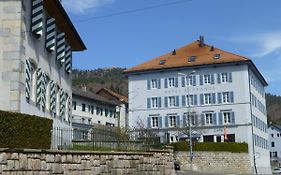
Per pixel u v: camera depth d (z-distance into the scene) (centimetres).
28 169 1320
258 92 7606
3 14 1883
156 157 2375
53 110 2480
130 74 7362
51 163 1445
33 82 2122
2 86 1830
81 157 1639
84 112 7444
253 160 6519
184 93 7012
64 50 2684
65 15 2534
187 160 5878
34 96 2122
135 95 7281
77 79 17550
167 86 7119
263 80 8006
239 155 6034
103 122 8200
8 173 1230
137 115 7212
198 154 5884
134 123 7188
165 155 2516
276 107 19962
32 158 1343
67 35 2933
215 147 5916
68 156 1552
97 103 7969
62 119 2761
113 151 1917
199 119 6838
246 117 6644
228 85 6794
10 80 1833
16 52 1853
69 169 1552
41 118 1583
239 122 6662
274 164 10944
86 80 18400
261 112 7719
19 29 1872
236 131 6656
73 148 1834
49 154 1438
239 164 6009
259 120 7369
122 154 1977
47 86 2422
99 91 9581
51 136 1684
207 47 7375
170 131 6956
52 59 2500
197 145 5916
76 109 7156
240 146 6078
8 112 1377
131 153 2069
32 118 1516
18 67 1844
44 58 2303
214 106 6819
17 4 1889
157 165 2378
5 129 1351
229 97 6762
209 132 6775
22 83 1867
